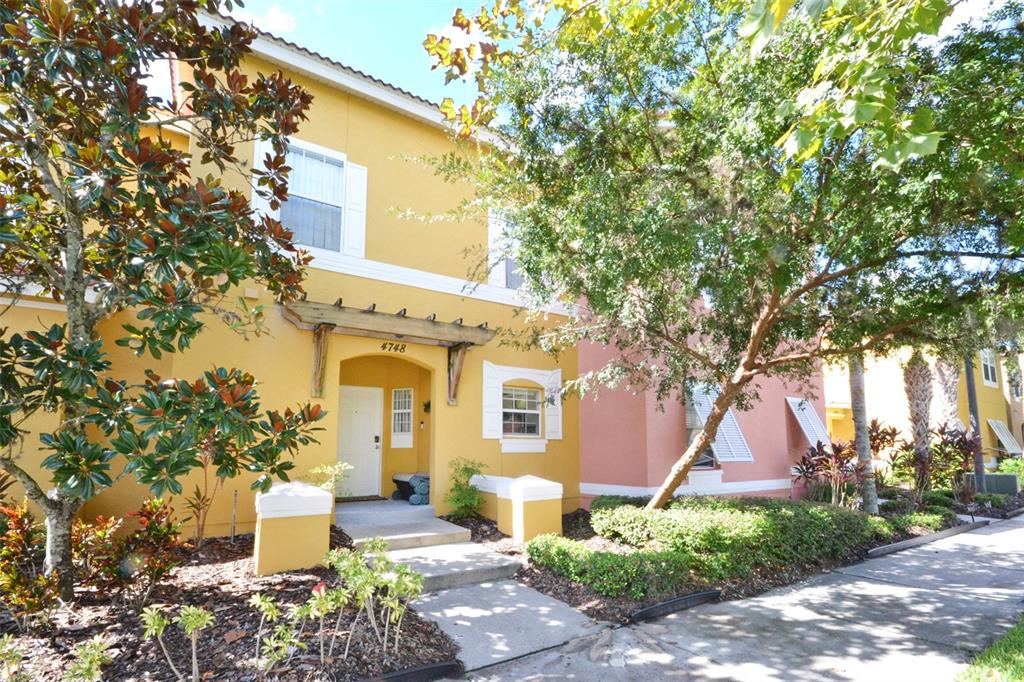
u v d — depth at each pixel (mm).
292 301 8391
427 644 5301
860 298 7473
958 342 7387
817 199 6500
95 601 5480
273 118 6410
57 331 4656
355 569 5102
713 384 9203
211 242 4996
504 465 11336
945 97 5301
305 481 8594
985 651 5301
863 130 5711
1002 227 6109
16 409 4578
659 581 6977
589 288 7211
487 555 8031
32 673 4133
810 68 5547
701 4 6664
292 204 9086
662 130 7406
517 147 7652
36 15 4641
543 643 5594
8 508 5914
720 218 6324
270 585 6164
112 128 4766
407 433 12281
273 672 4340
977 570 9008
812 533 9125
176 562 5758
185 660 4477
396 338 9742
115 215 5535
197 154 8625
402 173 10414
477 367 11141
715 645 5684
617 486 12258
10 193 5957
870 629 6180
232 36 6043
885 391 23797
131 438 4398
